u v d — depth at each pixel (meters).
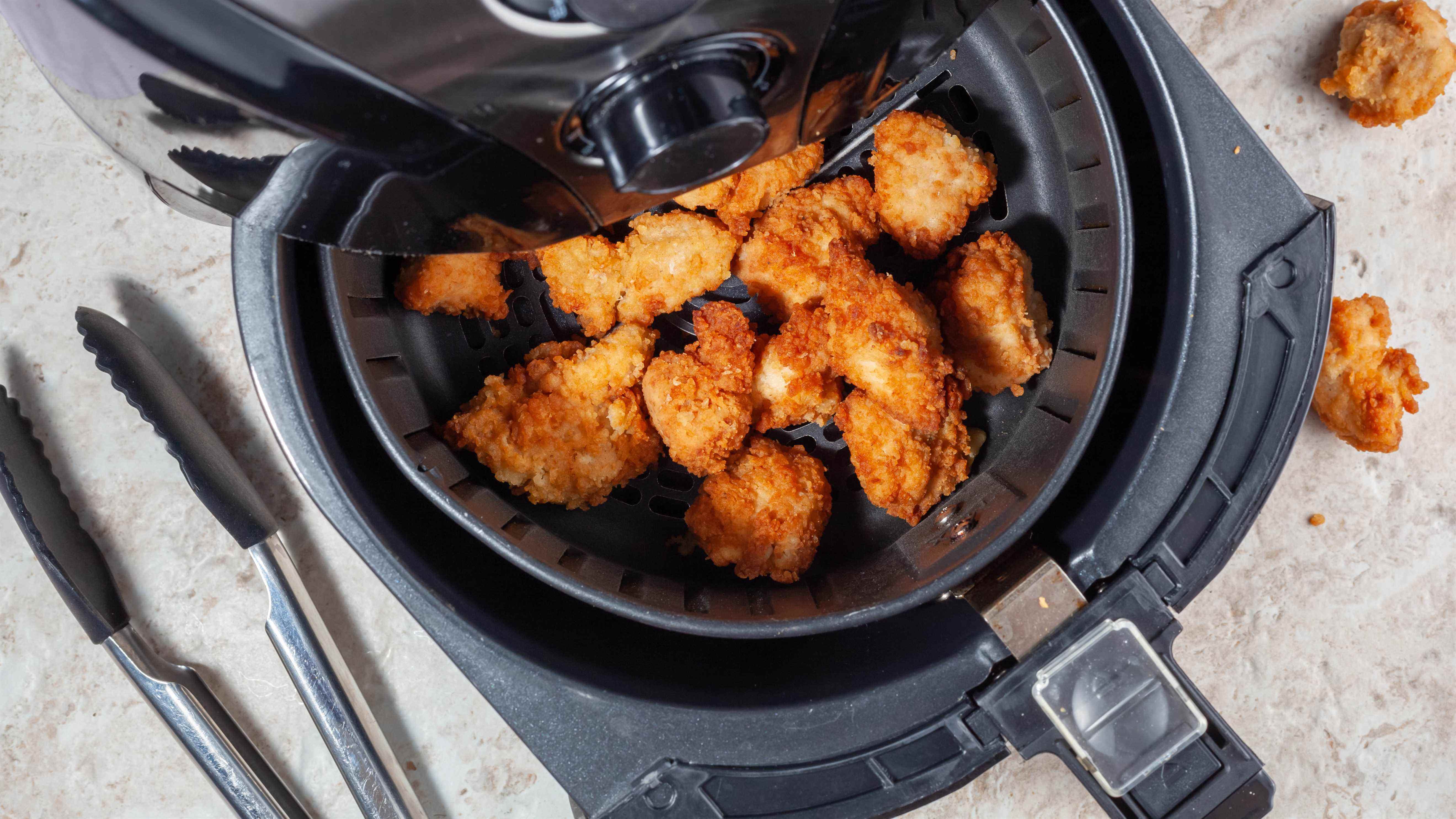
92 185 0.47
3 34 0.47
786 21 0.32
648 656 0.42
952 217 0.43
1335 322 0.46
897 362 0.41
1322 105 0.49
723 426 0.42
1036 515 0.39
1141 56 0.40
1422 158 0.49
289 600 0.45
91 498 0.47
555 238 0.35
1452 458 0.49
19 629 0.48
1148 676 0.40
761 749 0.41
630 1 0.31
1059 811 0.49
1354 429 0.47
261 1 0.31
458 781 0.48
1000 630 0.40
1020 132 0.44
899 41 0.35
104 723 0.48
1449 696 0.50
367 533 0.40
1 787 0.48
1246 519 0.41
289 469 0.48
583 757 0.41
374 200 0.34
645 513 0.45
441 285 0.42
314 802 0.48
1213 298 0.40
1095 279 0.42
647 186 0.33
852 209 0.43
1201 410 0.40
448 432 0.43
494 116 0.32
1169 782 0.40
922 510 0.43
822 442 0.46
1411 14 0.46
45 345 0.47
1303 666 0.50
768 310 0.44
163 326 0.48
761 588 0.44
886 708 0.41
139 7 0.32
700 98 0.32
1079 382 0.42
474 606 0.41
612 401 0.43
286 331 0.39
